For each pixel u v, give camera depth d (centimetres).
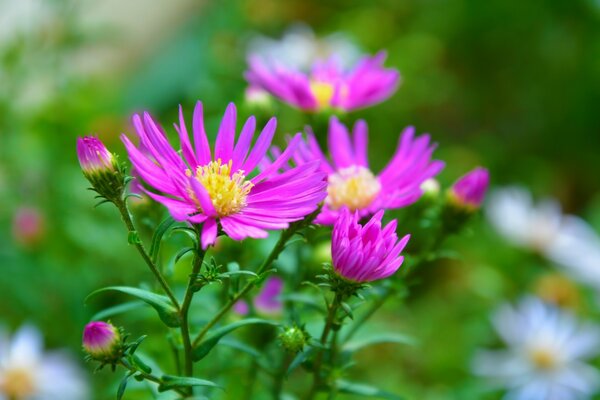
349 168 33
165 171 28
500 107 79
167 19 78
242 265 34
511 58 79
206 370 36
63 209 49
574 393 51
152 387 31
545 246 58
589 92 77
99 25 56
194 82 65
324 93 36
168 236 31
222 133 30
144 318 40
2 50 51
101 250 45
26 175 50
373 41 75
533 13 78
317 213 29
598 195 75
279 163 29
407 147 33
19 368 44
